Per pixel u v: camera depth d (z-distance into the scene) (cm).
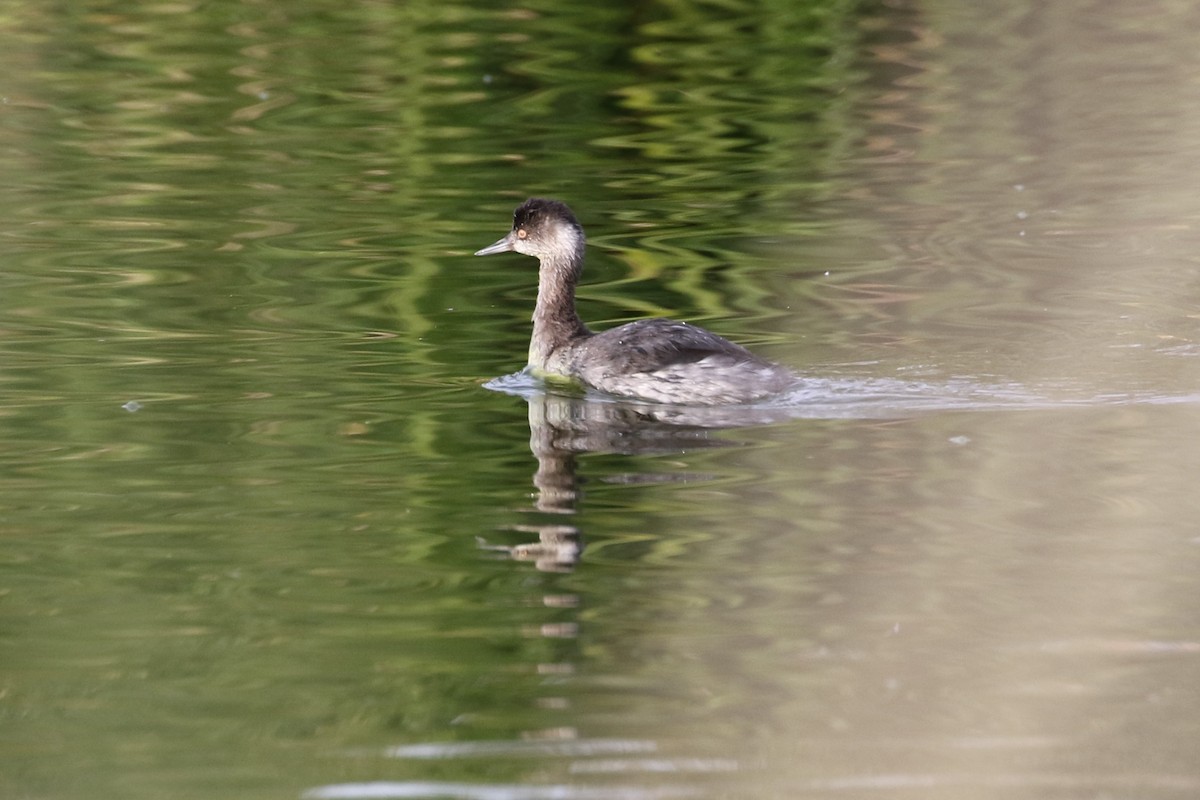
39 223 2206
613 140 2656
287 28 3300
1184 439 1375
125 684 950
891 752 857
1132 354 1653
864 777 832
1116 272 1975
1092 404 1487
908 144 2630
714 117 2778
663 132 2697
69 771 845
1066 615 1031
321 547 1168
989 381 1574
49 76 2955
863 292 1922
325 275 2005
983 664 962
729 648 991
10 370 1620
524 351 1752
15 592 1083
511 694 931
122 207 2288
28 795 817
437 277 2014
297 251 2100
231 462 1360
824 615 1040
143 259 2053
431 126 2717
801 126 2728
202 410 1509
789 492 1273
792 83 2980
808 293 1925
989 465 1323
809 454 1367
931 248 2105
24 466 1343
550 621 1034
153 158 2536
